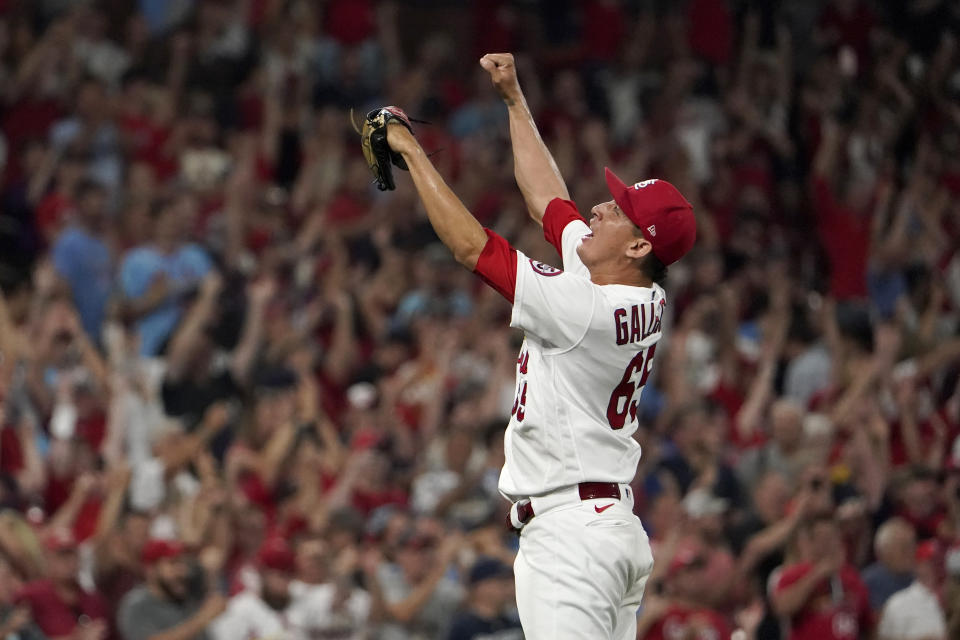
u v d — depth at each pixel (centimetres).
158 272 4325
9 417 3562
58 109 5397
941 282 5016
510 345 4109
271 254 4494
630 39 6675
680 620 2972
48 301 4025
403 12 6812
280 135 5600
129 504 3200
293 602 3061
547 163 2050
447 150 5772
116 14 6281
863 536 3459
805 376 4300
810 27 6288
